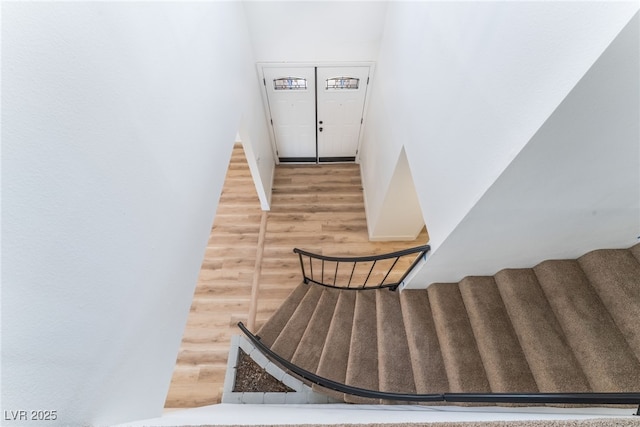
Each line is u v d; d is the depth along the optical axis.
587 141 1.07
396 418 1.14
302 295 3.44
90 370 0.85
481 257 2.05
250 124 3.40
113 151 0.97
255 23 3.26
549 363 1.73
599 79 0.83
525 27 1.04
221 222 4.39
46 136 0.72
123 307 1.02
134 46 1.11
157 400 1.26
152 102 1.23
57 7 0.76
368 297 2.92
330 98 4.23
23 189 0.65
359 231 4.35
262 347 2.46
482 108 1.36
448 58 1.68
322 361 2.53
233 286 3.74
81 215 0.82
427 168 2.08
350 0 3.11
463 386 1.94
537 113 1.01
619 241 1.81
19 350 0.63
